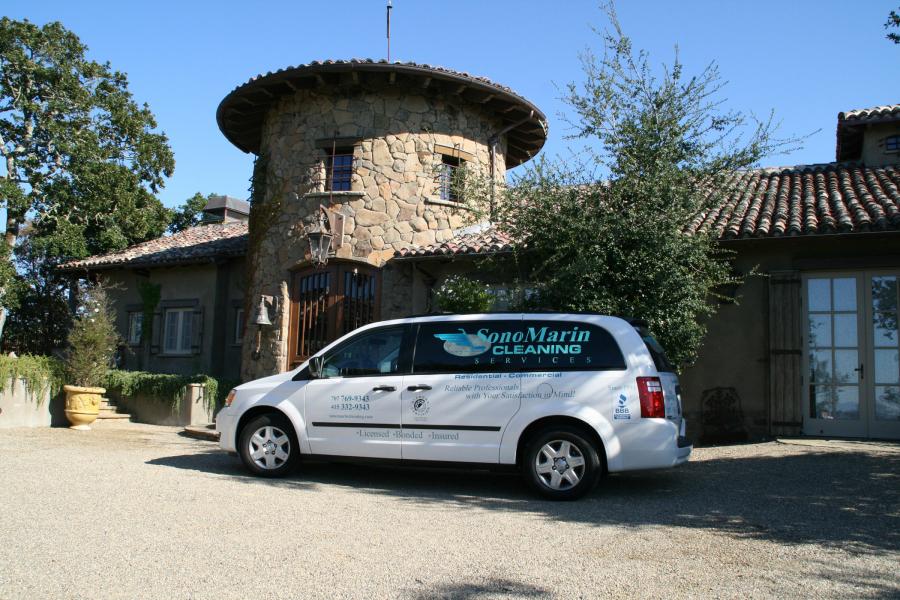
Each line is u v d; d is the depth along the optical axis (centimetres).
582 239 955
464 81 1384
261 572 445
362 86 1420
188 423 1448
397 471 868
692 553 494
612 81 985
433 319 776
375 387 762
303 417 788
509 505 661
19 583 420
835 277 1052
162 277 1900
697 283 966
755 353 1069
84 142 2562
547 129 1619
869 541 523
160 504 633
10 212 2492
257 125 1627
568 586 424
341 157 1439
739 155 952
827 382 1040
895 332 1016
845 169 1365
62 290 2512
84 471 809
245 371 1477
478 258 1244
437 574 445
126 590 410
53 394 1404
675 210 941
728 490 715
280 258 1449
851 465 809
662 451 669
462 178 1245
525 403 705
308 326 1421
